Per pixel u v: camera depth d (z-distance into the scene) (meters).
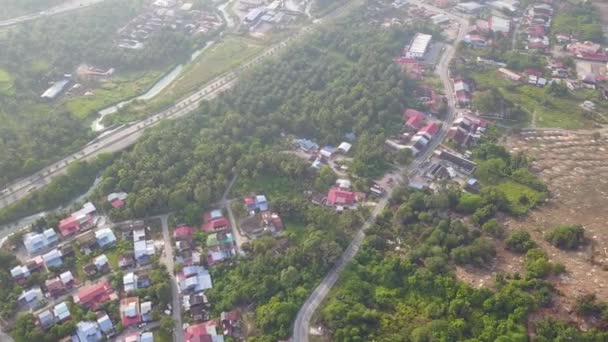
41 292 163.50
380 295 157.25
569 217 181.25
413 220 186.12
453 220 179.50
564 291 147.00
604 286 147.50
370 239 175.25
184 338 150.50
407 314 151.12
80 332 149.75
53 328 149.50
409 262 164.38
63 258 175.12
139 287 164.50
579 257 160.75
